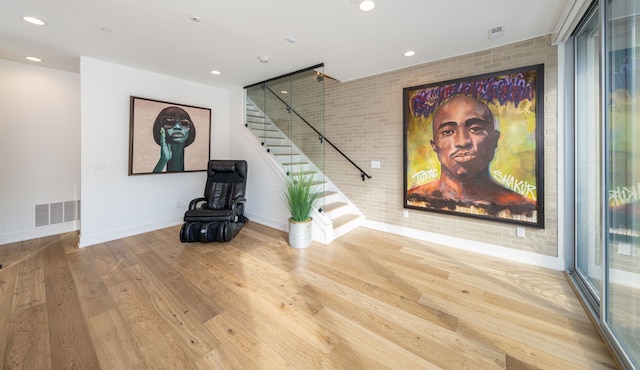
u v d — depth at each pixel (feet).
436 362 5.08
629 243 5.16
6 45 9.80
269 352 5.32
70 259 9.86
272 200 14.20
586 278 7.79
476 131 10.14
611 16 5.51
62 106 12.71
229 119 16.75
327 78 14.32
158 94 13.37
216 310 6.71
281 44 9.68
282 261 9.75
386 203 13.14
